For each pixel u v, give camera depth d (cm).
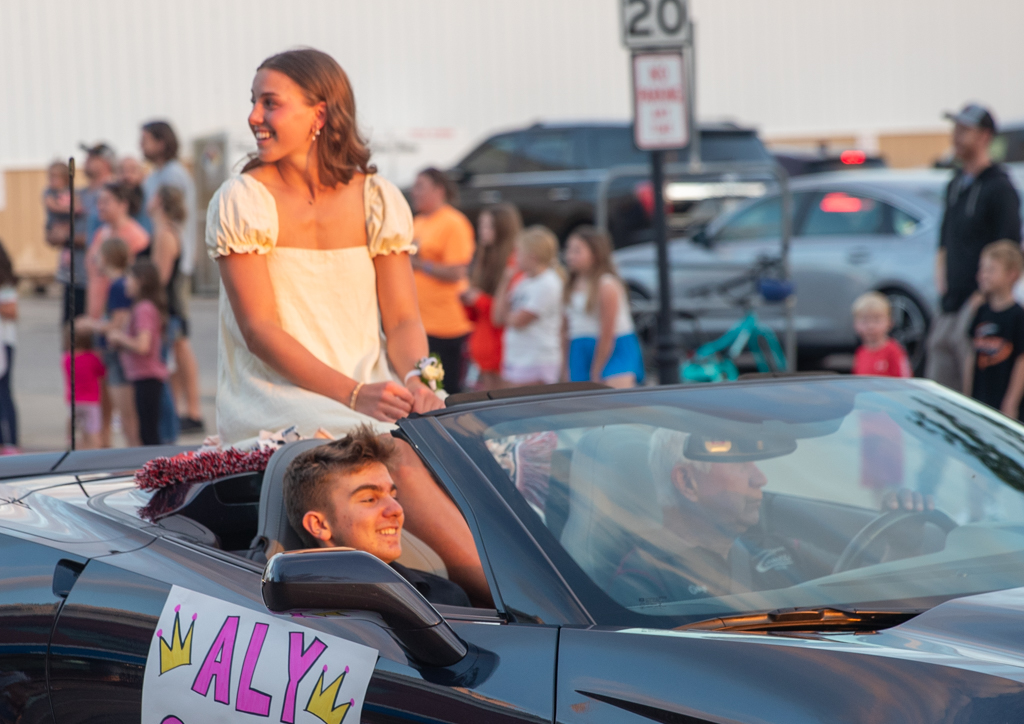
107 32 3391
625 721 314
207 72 3381
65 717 436
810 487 425
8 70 3412
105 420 1452
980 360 1139
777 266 1658
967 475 448
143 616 417
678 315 1742
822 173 2797
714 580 380
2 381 1416
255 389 568
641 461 418
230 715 384
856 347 1761
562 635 344
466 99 3341
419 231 1461
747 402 468
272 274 566
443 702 341
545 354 1361
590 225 2398
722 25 3459
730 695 308
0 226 3444
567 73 3338
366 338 586
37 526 480
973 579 391
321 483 442
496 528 380
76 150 3412
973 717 291
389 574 348
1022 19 3422
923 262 1697
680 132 1262
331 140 565
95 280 1384
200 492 496
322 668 369
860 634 341
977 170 1208
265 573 346
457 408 438
